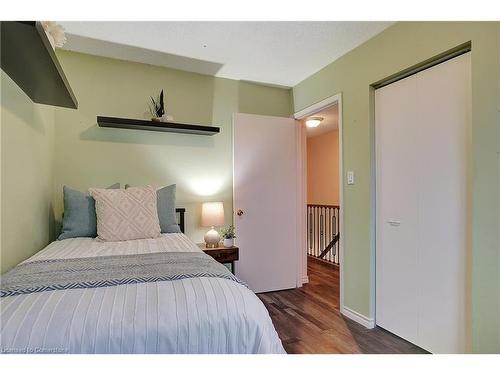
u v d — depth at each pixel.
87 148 2.69
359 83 2.52
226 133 3.28
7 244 1.50
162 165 2.98
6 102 1.48
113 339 0.87
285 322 2.53
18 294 1.01
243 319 1.01
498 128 1.55
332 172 5.61
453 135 1.85
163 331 0.91
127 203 2.24
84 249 1.79
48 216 2.35
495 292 1.56
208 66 2.96
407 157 2.16
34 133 1.94
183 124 2.85
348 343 2.15
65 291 1.04
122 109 2.81
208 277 1.20
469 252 1.76
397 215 2.24
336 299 3.11
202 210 3.06
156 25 2.19
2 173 1.44
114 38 2.39
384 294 2.35
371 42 2.39
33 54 1.26
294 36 2.36
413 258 2.11
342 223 2.71
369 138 2.42
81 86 2.68
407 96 2.17
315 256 5.32
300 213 3.63
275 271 3.38
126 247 1.85
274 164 3.42
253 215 3.30
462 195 1.80
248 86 3.39
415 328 2.09
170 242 2.03
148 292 1.05
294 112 3.52
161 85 2.98
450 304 1.86
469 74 1.77
